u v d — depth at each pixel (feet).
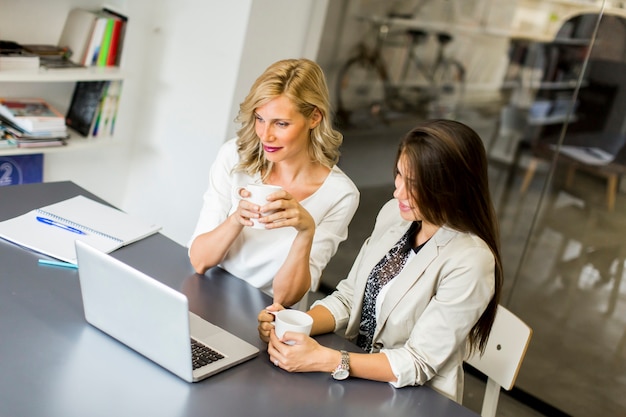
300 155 6.99
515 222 11.53
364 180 13.05
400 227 6.69
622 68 10.17
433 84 11.97
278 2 11.50
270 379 5.44
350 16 12.47
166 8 11.85
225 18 11.29
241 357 5.56
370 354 5.84
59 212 7.50
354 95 12.83
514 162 11.40
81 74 10.91
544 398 11.58
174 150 12.29
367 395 5.55
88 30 11.21
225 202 7.34
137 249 7.21
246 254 7.07
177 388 5.07
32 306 5.79
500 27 11.16
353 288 6.93
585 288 10.99
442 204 5.65
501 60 11.25
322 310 6.61
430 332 5.91
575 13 10.47
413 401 5.62
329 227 7.21
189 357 5.02
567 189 10.94
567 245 11.07
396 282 6.28
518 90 11.16
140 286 5.06
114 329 5.49
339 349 6.19
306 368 5.59
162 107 12.28
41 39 11.23
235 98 11.50
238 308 6.48
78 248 5.38
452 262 5.94
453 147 5.55
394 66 12.30
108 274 5.25
